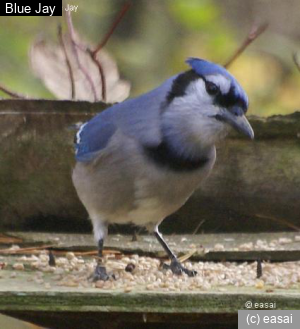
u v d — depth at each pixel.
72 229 10.38
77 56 11.61
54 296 7.20
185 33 15.90
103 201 8.86
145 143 8.50
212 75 8.41
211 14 15.59
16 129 10.27
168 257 9.20
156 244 9.72
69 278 7.93
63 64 11.63
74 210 10.34
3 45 14.55
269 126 10.24
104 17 15.73
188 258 9.19
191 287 7.52
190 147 8.52
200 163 8.69
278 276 8.09
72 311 7.23
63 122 10.25
